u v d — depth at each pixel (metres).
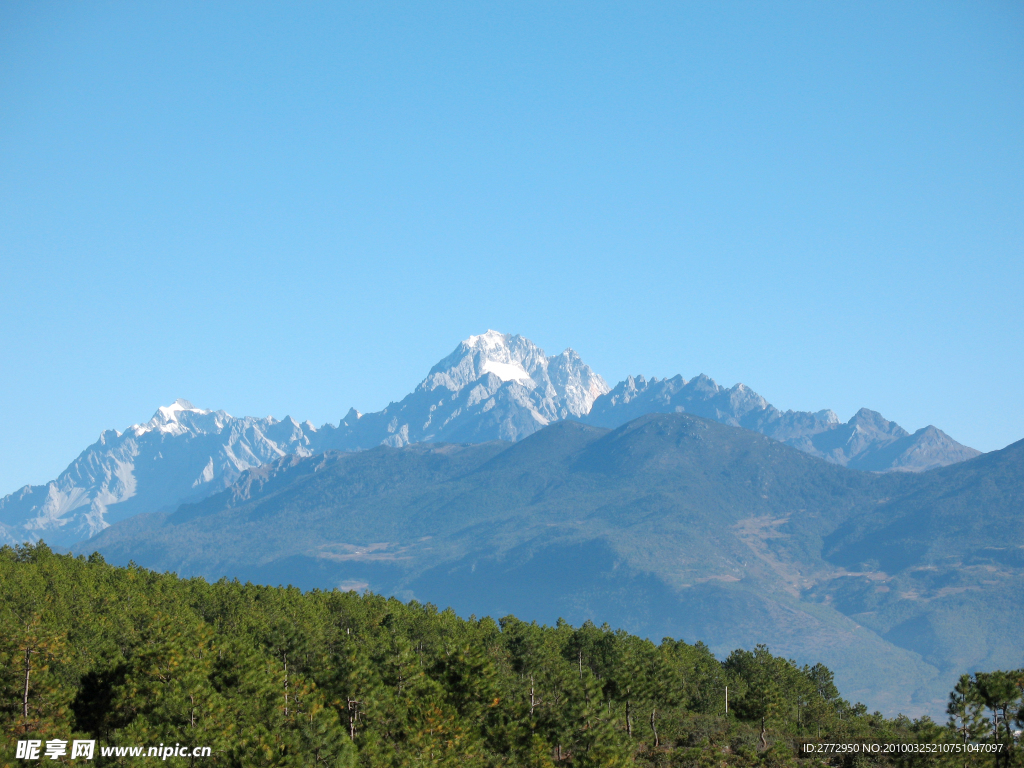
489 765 128.75
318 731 118.56
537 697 150.38
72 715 126.44
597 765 128.25
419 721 130.38
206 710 122.00
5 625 127.62
